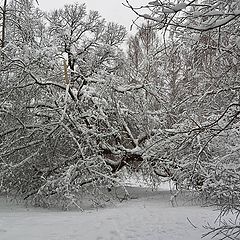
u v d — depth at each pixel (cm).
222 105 1014
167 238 808
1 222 974
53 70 1562
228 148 980
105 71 1599
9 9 1669
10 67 1452
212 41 775
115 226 927
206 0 617
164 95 1590
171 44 742
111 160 1642
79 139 1516
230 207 737
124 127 1672
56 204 1428
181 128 1192
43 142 1435
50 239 794
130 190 1919
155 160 1480
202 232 857
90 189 1520
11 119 1466
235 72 822
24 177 1462
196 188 1330
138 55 1653
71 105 1514
